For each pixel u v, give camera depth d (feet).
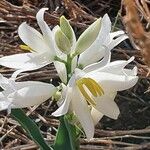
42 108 2.10
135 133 1.97
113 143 1.89
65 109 1.14
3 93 1.20
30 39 1.22
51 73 2.15
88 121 1.18
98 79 1.18
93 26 1.20
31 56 1.22
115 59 2.25
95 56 1.24
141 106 2.13
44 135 1.99
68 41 1.18
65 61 1.22
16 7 2.41
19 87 1.21
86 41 1.20
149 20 2.29
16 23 2.41
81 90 1.17
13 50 2.27
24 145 1.91
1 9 2.41
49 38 1.22
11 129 1.95
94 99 1.20
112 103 1.20
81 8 2.54
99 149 1.87
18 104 1.20
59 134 1.26
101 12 2.52
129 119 2.09
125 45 2.32
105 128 2.05
